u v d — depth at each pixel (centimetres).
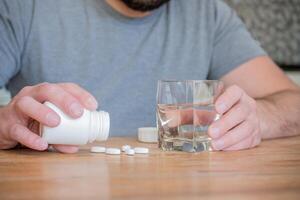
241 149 61
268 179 40
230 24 108
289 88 100
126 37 98
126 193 34
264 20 150
